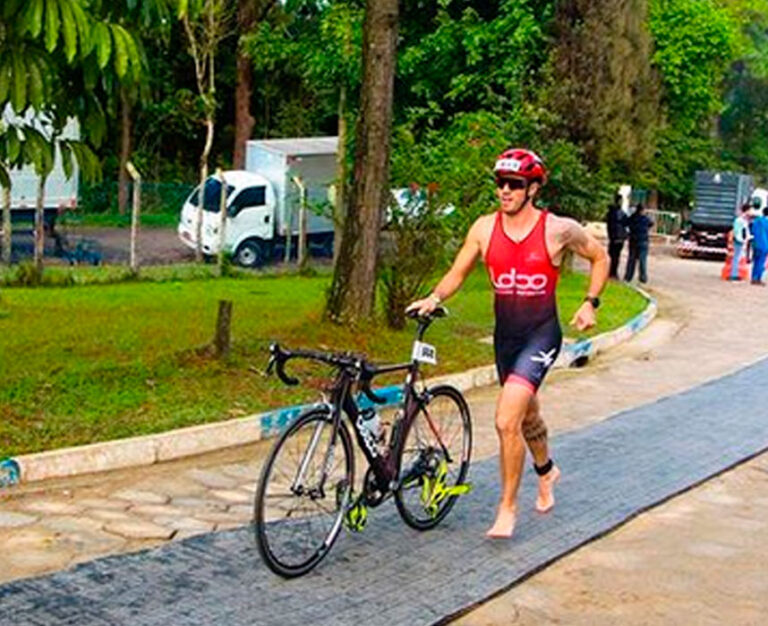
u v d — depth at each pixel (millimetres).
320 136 46969
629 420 10750
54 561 6398
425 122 23750
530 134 21344
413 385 6930
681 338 17484
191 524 7176
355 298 12961
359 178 12914
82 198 40031
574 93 22969
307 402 10258
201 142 46938
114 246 32219
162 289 20344
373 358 12227
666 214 45281
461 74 23016
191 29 38781
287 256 29516
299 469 6250
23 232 30125
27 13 6918
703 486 8648
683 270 32156
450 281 6977
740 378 13445
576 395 12289
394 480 6766
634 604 6188
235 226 30484
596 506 7832
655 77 28203
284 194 31031
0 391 9664
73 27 7023
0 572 6188
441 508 7273
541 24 23219
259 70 42688
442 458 7215
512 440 6863
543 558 6715
